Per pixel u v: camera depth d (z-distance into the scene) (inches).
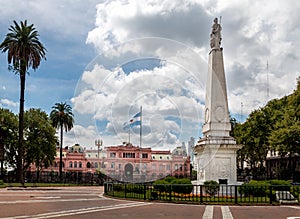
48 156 2293.3
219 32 1071.0
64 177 2201.0
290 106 1765.5
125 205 725.3
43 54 1761.8
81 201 823.7
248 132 2046.0
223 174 997.2
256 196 860.6
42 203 772.6
